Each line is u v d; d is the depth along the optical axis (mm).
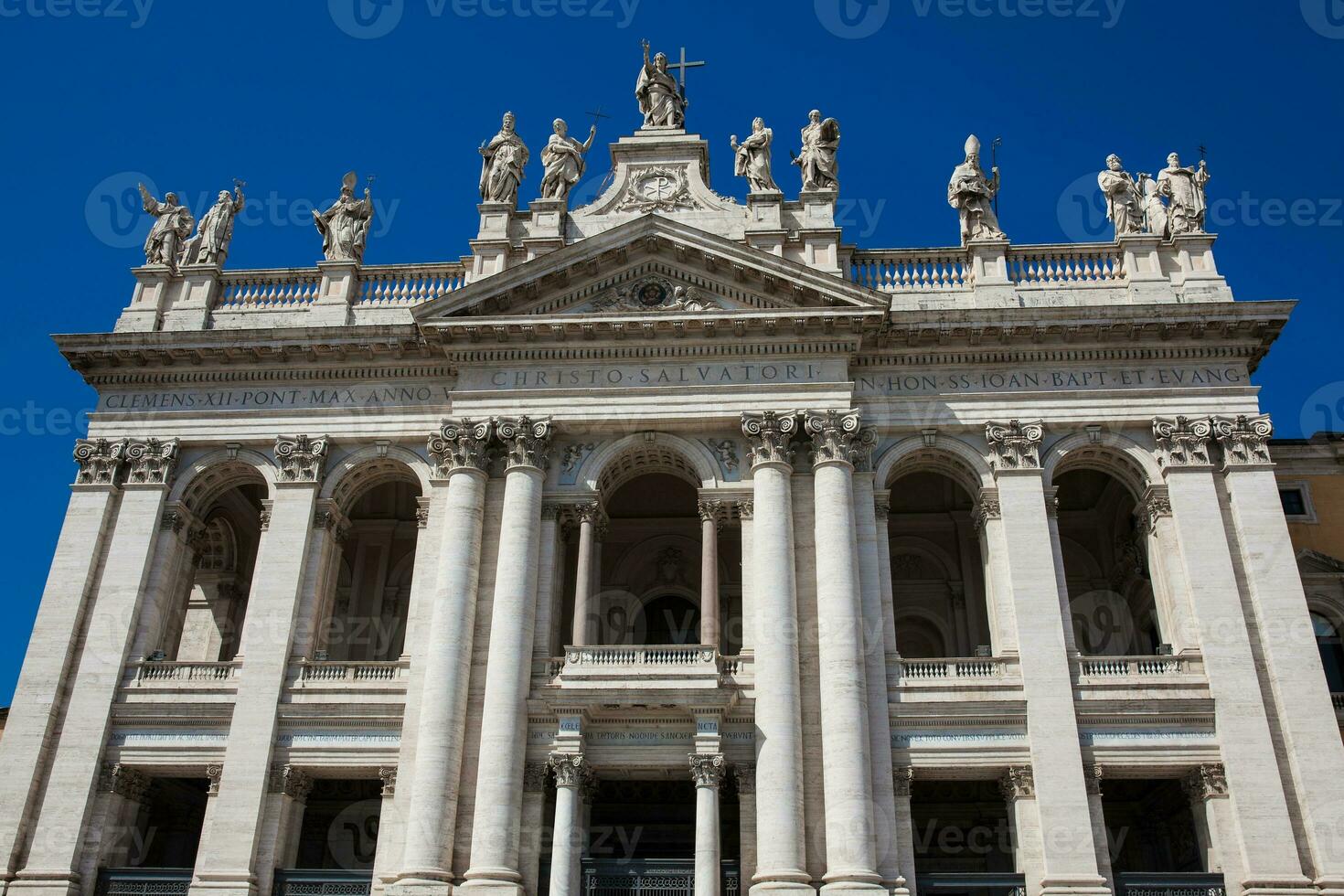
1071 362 34688
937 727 30797
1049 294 35969
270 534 34031
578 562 33500
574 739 30219
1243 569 32062
